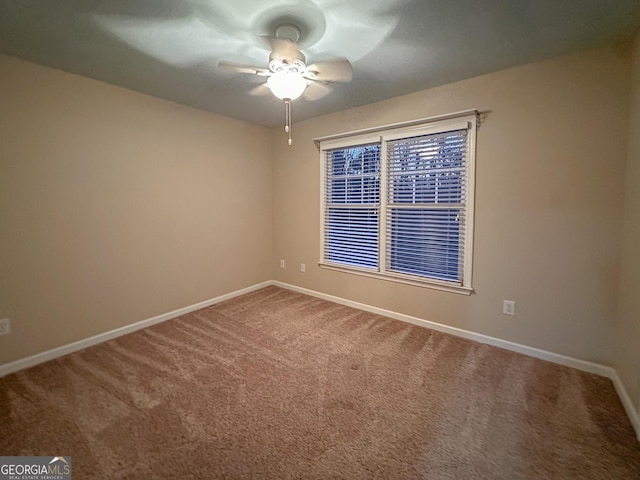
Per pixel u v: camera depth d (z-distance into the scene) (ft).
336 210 12.01
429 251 9.65
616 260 6.76
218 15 5.50
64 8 5.29
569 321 7.39
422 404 6.09
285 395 6.37
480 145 8.32
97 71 7.84
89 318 8.56
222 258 12.23
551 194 7.42
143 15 5.51
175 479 4.42
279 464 4.69
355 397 6.31
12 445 4.99
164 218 10.21
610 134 6.66
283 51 5.77
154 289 10.05
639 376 5.30
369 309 11.18
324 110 11.19
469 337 8.94
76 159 8.11
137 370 7.30
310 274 13.02
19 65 7.08
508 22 5.74
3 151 6.95
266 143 13.74
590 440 5.16
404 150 9.91
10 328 7.21
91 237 8.51
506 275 8.19
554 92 7.22
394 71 7.88
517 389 6.56
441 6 5.27
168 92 9.32
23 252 7.34
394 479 4.45
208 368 7.41
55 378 6.97
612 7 5.28
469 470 4.60
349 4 5.20
